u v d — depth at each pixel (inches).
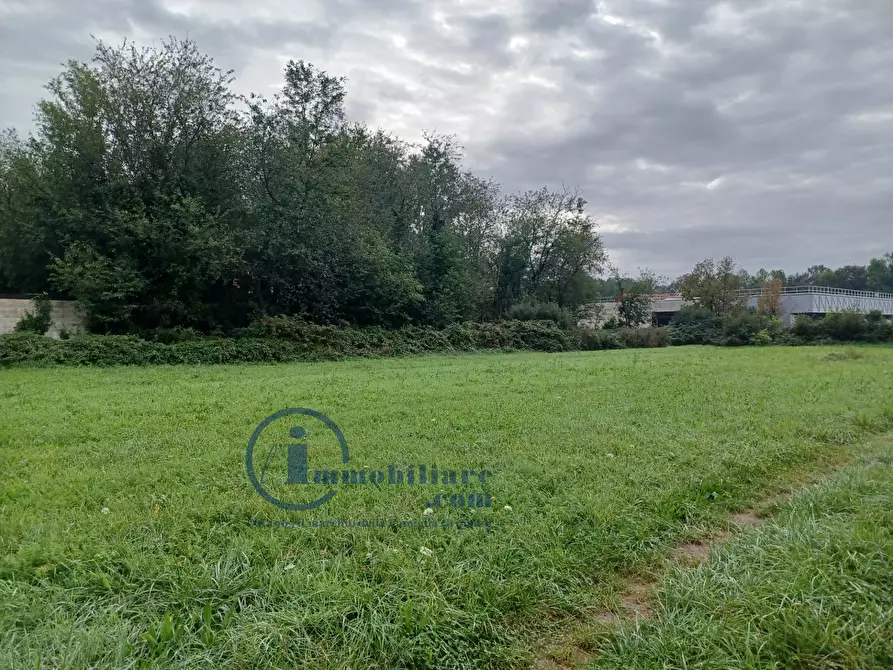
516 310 1254.3
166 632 108.9
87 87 750.5
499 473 206.5
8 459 228.7
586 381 479.2
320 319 919.7
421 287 1000.9
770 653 108.1
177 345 688.4
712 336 1314.0
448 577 132.0
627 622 122.9
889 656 105.9
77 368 595.8
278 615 115.3
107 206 735.7
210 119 795.4
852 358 735.1
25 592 125.5
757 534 158.6
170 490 189.3
